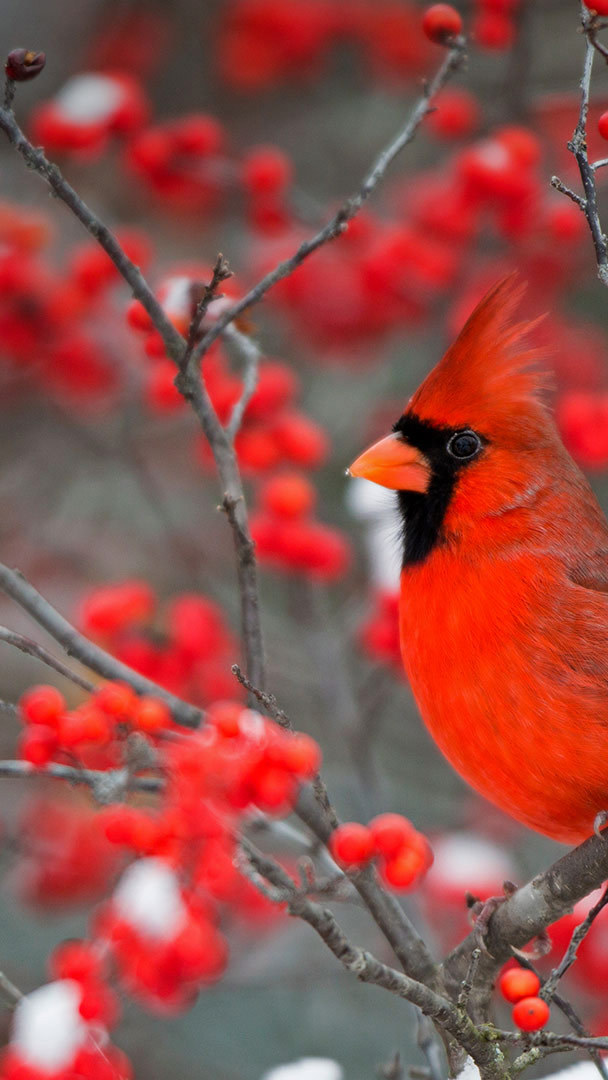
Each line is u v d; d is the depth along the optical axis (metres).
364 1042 8.80
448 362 6.17
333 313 10.20
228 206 10.00
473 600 5.80
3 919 8.99
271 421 7.50
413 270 9.50
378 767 10.12
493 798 5.96
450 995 5.31
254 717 4.50
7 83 5.04
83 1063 4.63
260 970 8.80
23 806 9.04
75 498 11.05
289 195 9.06
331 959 8.91
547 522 5.95
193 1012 8.91
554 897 5.15
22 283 8.84
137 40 11.99
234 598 10.70
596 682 5.58
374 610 7.85
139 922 4.61
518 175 8.81
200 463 10.08
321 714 9.74
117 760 4.61
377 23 11.96
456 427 6.08
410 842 4.44
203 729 5.06
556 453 6.11
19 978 8.70
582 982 7.98
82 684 4.72
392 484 6.10
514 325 6.19
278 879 4.49
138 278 5.31
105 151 9.91
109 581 10.52
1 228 8.95
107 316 9.49
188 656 7.41
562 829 5.89
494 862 8.54
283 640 9.95
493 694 5.69
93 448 9.84
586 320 11.73
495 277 9.77
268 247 10.15
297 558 7.57
